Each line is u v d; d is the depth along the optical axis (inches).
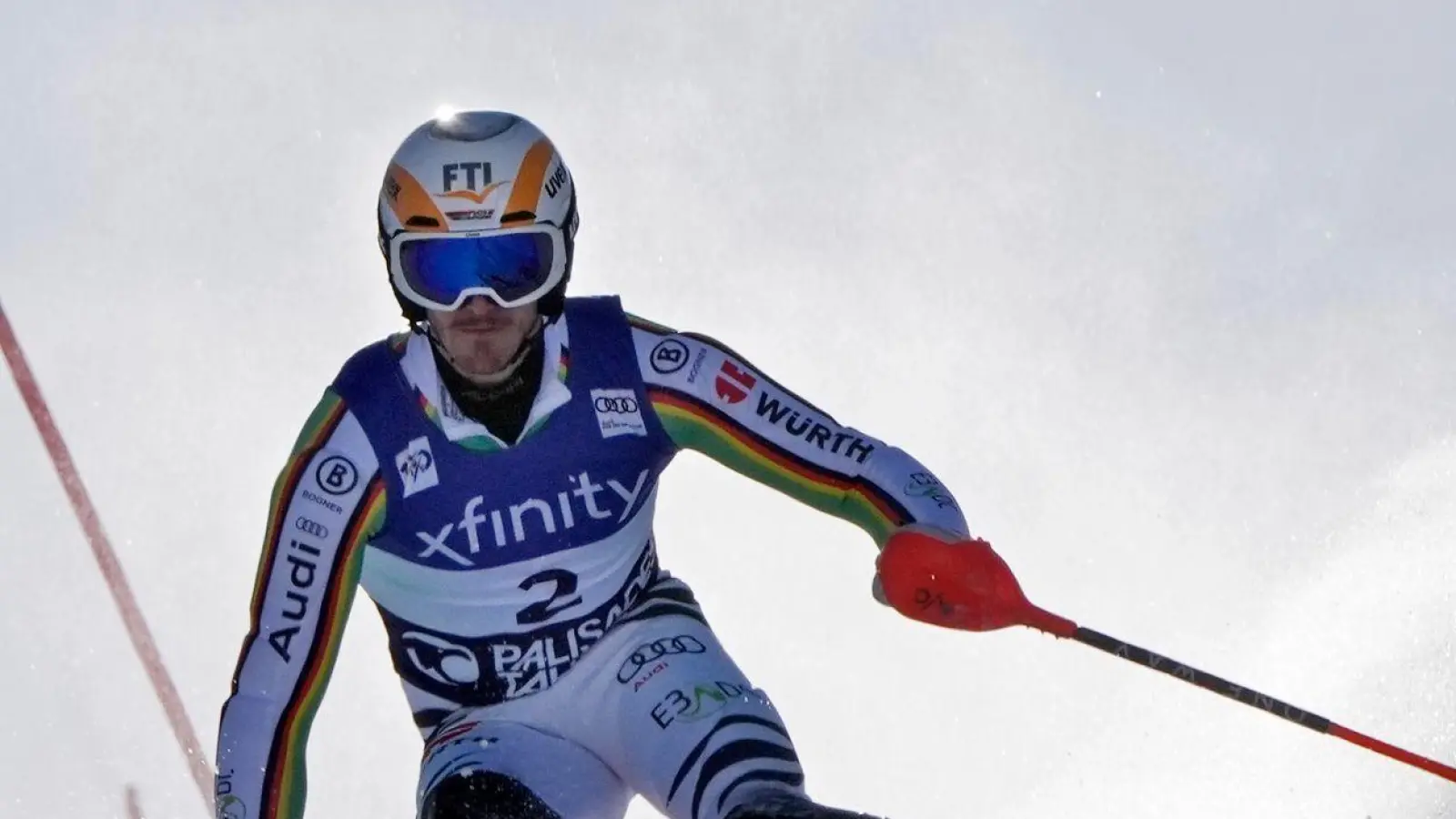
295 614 602.9
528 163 597.3
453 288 587.8
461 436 616.4
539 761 630.5
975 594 602.2
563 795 625.6
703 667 637.9
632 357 635.5
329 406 619.8
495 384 610.2
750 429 641.0
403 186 593.6
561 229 602.9
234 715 597.6
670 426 641.0
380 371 621.6
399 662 657.6
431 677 650.8
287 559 604.7
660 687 633.0
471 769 608.7
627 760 636.1
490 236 587.5
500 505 624.7
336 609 609.0
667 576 681.0
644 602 663.1
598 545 639.8
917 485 636.7
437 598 634.8
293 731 601.9
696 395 639.1
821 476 642.8
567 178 614.9
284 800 596.4
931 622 610.9
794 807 556.1
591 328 633.6
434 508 619.8
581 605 644.7
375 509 615.2
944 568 601.6
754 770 593.6
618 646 652.7
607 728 645.3
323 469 610.2
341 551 609.6
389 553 629.6
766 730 613.9
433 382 616.7
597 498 634.2
